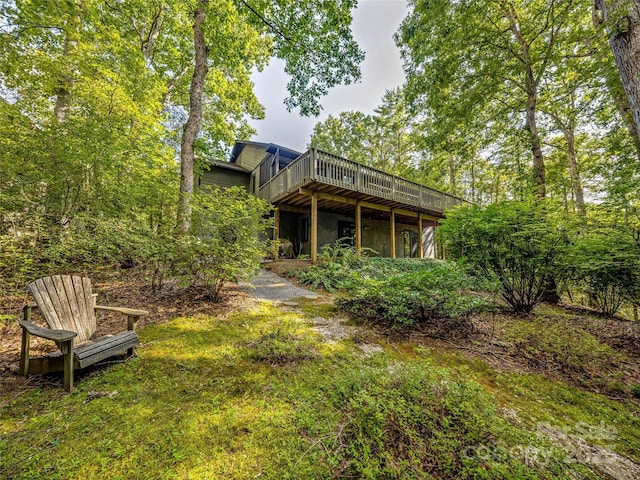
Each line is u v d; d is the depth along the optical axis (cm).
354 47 652
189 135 681
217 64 778
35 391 200
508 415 200
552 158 1152
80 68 589
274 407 195
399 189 1066
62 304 246
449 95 881
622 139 764
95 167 512
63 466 139
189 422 176
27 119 496
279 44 665
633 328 395
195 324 354
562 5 678
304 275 702
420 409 177
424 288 377
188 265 438
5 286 330
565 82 823
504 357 299
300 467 144
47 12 554
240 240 459
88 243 400
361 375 223
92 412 181
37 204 411
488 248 478
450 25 740
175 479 136
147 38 979
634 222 450
